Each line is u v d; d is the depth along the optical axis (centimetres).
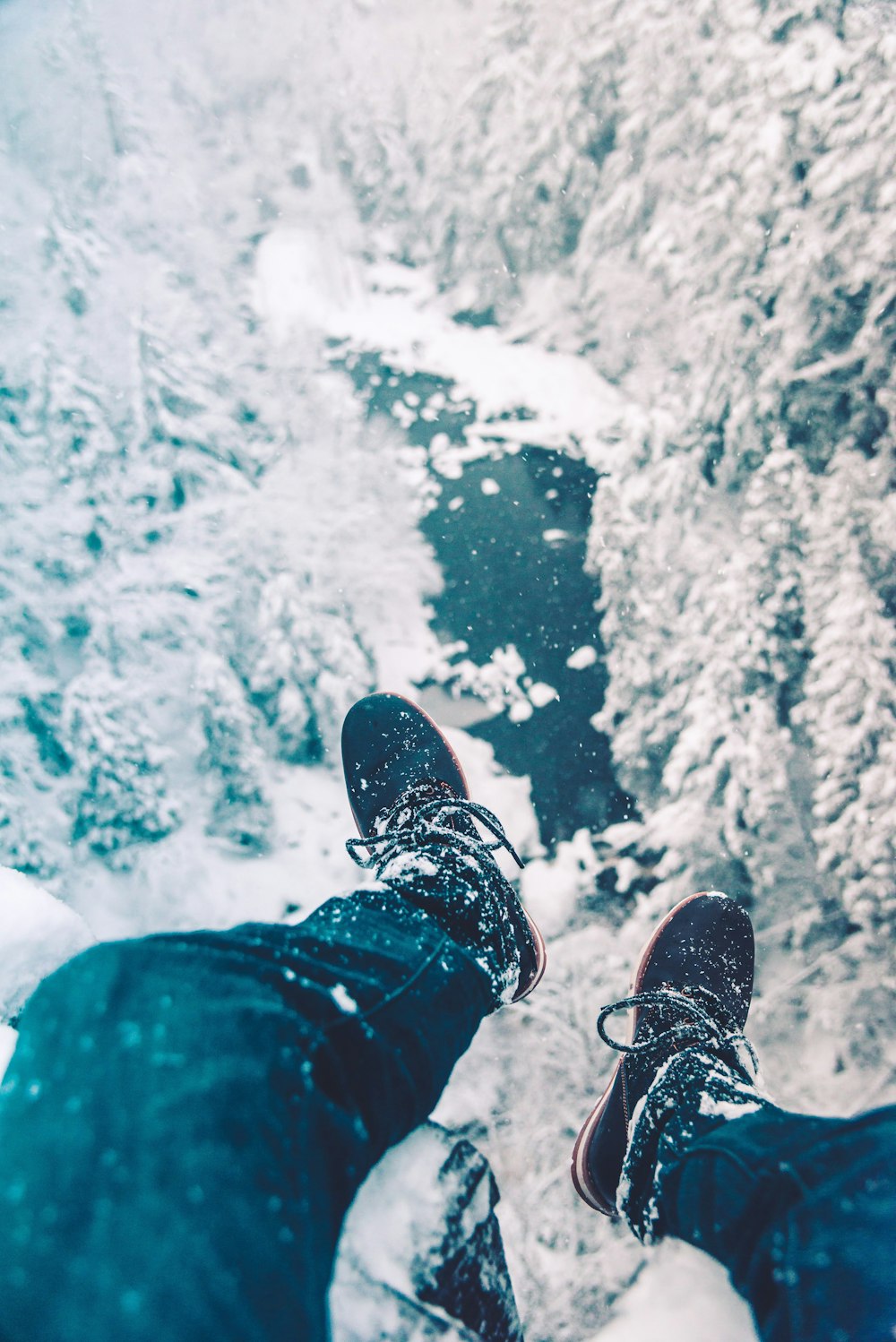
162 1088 44
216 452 590
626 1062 143
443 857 101
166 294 666
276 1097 47
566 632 548
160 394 571
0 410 593
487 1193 71
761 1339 56
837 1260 54
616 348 646
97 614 538
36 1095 43
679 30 499
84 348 637
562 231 660
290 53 783
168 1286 35
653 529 494
